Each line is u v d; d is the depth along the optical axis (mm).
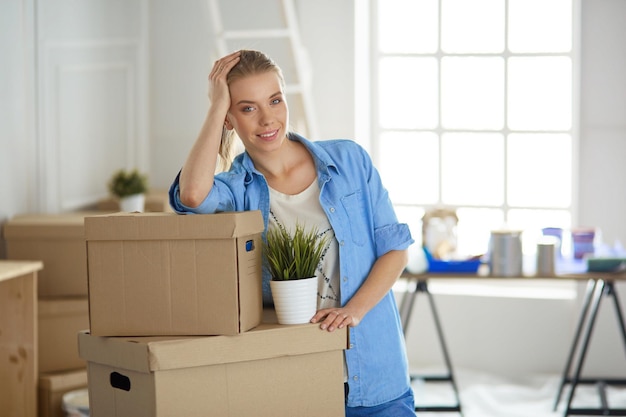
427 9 5805
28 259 4164
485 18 5730
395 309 2605
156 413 2170
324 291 2480
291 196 2482
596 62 5418
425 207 5863
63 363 4117
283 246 2344
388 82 5891
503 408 4836
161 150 5695
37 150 4680
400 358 2564
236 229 2184
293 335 2283
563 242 5082
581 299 5430
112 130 5332
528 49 5672
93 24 5137
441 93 5824
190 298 2234
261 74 2383
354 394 2488
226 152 2635
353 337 2484
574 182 5535
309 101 5379
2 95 4324
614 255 4645
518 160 5727
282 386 2295
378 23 5879
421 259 4656
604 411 4621
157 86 5672
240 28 5629
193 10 5590
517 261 4531
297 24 5668
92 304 2291
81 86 5031
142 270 2260
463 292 5637
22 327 3844
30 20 4602
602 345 5402
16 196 4465
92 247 2285
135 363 2188
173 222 2219
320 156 2482
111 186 4934
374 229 2555
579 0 5410
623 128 5406
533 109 5695
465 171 5805
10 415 3865
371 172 2574
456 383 5281
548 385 5238
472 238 5785
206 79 5598
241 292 2225
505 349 5539
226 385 2234
